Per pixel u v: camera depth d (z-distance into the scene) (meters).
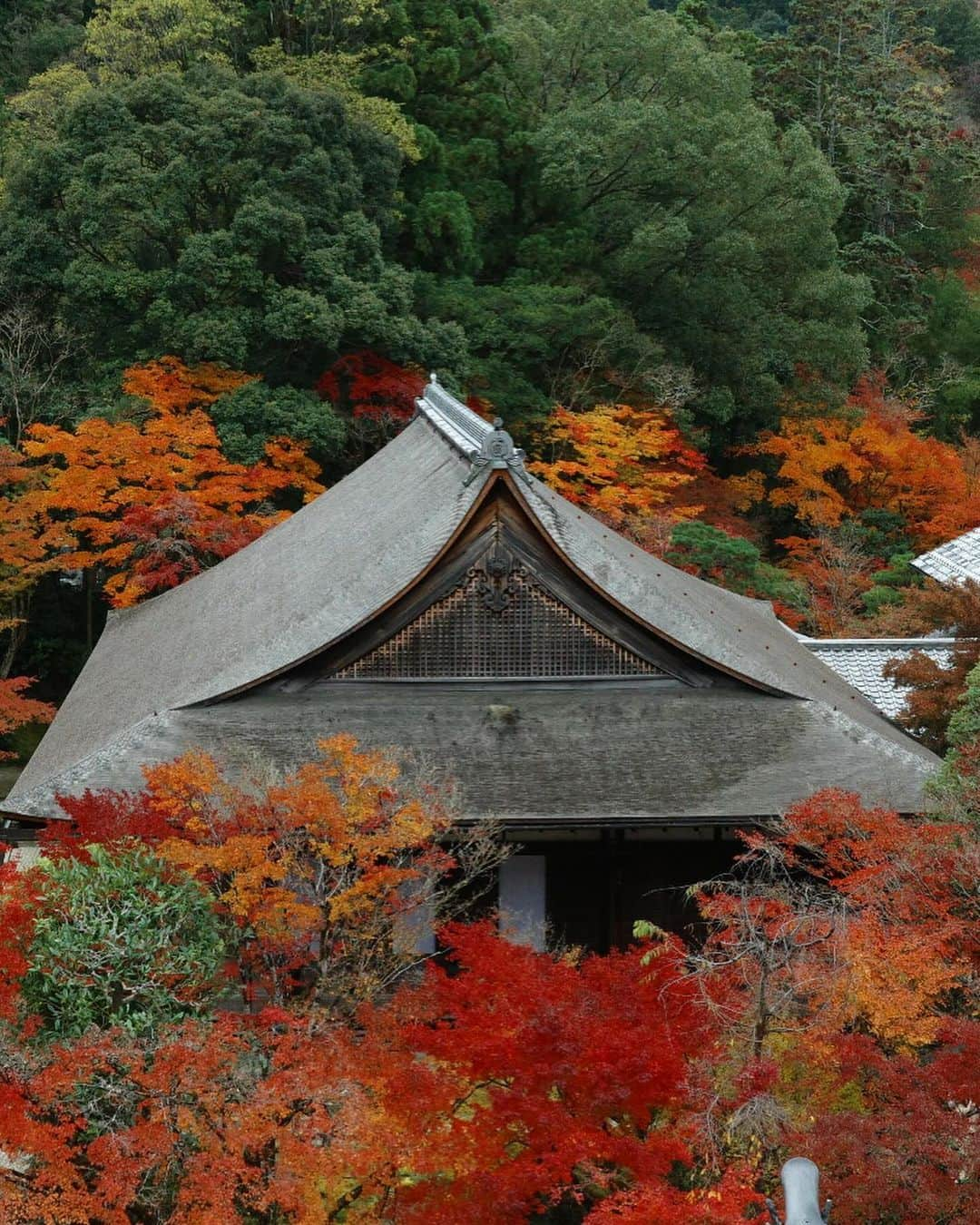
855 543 39.81
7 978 12.10
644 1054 10.47
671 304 44.75
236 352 34.06
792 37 60.28
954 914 13.09
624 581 18.52
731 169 43.59
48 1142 10.24
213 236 34.62
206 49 43.53
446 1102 10.69
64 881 12.86
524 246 43.94
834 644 28.78
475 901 17.36
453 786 15.98
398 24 45.00
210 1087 10.52
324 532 24.55
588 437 36.31
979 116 74.81
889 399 46.50
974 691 16.89
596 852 18.03
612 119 43.38
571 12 47.19
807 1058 11.09
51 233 36.03
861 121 57.31
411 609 18.55
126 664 24.42
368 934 13.20
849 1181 9.86
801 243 45.38
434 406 27.19
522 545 18.52
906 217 59.09
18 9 52.50
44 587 35.91
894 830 13.73
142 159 36.44
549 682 18.70
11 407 36.41
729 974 12.51
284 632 18.50
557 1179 10.44
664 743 17.83
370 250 37.19
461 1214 10.03
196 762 13.75
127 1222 10.38
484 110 45.34
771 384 44.38
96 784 16.94
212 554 32.62
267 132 36.03
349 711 18.12
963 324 56.28
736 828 17.34
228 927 13.47
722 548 35.41
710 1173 10.80
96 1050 10.80
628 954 12.29
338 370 36.66
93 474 29.81
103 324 36.50
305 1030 11.19
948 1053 11.70
